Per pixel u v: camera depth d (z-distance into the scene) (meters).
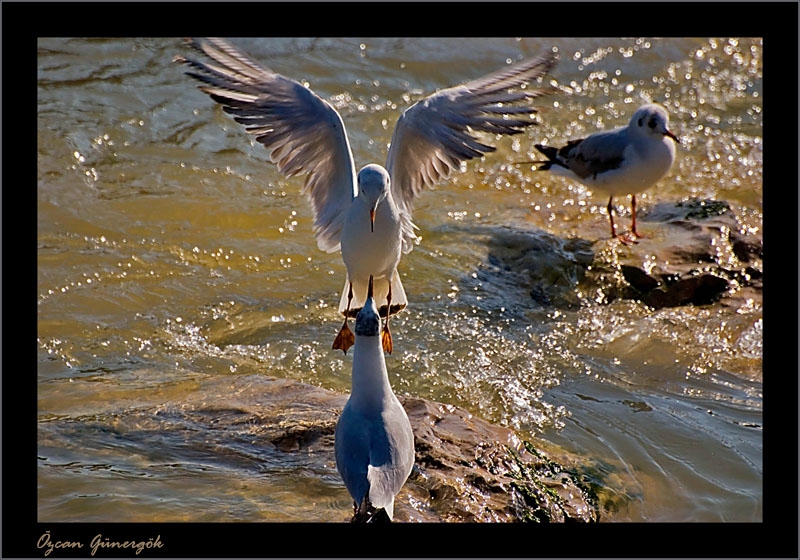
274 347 12.48
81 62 19.31
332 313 13.48
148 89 18.88
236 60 11.01
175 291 13.75
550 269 14.52
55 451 9.34
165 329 12.80
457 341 12.76
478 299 13.87
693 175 17.75
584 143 15.76
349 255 10.68
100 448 9.41
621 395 11.74
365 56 20.64
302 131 10.88
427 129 10.95
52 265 14.04
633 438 10.73
